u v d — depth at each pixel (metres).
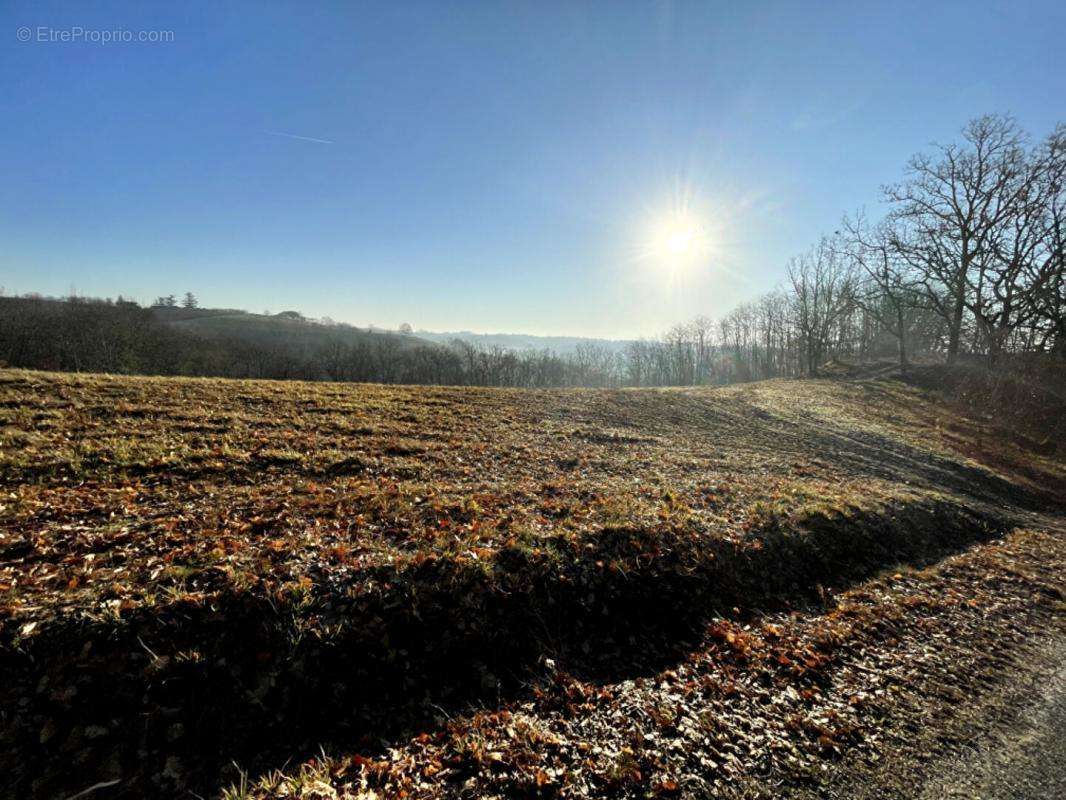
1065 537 13.56
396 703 5.21
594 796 4.21
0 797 3.83
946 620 7.93
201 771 4.30
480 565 6.88
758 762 4.68
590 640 6.51
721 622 7.17
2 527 6.55
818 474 15.62
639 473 13.27
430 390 24.81
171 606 5.27
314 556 6.62
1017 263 32.78
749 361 93.75
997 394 31.55
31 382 14.67
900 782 4.54
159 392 15.95
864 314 61.38
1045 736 5.27
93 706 4.47
